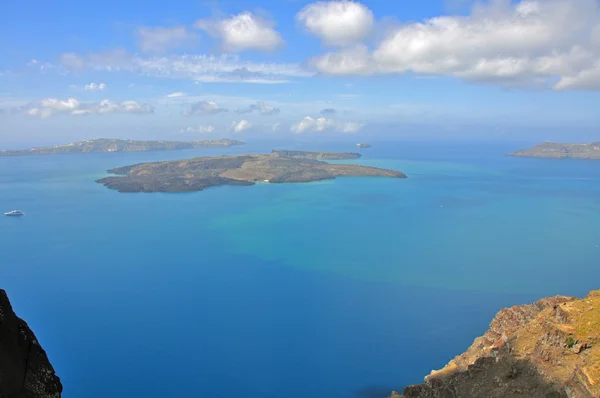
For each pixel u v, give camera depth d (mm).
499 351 87938
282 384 134250
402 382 135000
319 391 130750
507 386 74375
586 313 79938
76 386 133250
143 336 162500
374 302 191250
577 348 72562
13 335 34969
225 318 176750
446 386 85000
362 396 128625
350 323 172500
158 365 144375
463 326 170000
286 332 165125
